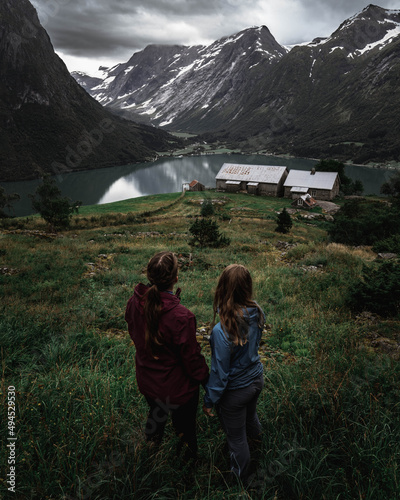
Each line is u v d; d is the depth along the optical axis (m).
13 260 11.87
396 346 4.66
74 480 2.02
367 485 2.16
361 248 19.38
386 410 2.69
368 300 6.48
